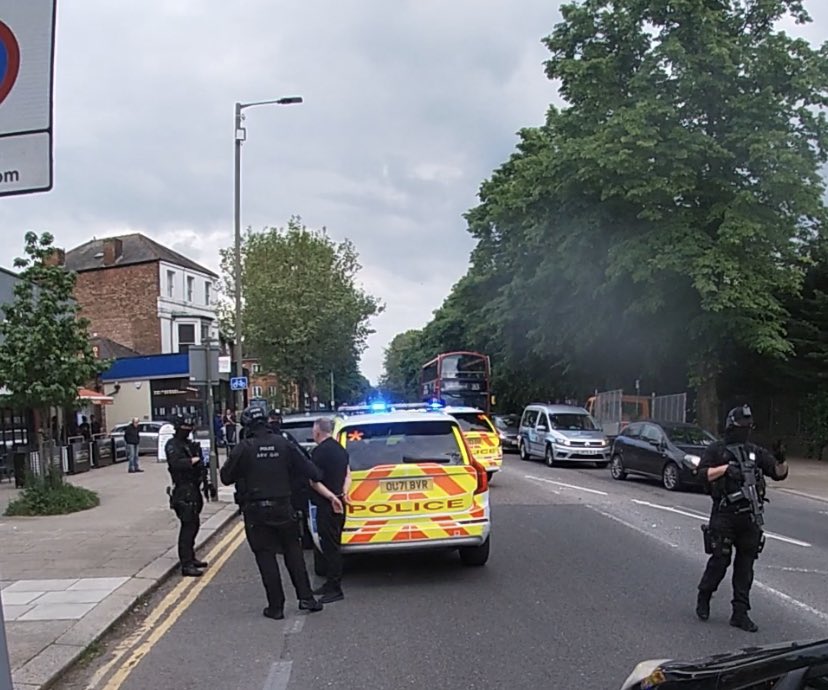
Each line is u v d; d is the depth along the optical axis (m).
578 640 6.83
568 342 33.09
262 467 7.92
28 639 6.94
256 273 44.19
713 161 24.20
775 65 23.75
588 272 27.12
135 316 50.44
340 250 46.75
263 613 7.99
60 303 16.11
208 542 12.49
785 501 17.11
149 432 35.88
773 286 24.84
